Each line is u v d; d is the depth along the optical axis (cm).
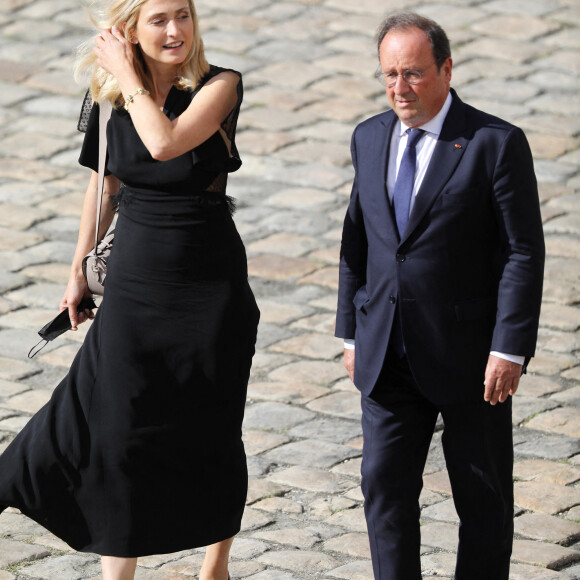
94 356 1472
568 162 3047
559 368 2277
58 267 2677
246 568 1664
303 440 2053
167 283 1435
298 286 2611
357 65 3538
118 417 1449
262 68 3519
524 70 3459
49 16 3903
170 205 1430
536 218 1372
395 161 1420
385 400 1444
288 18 3822
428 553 1709
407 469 1445
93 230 1541
